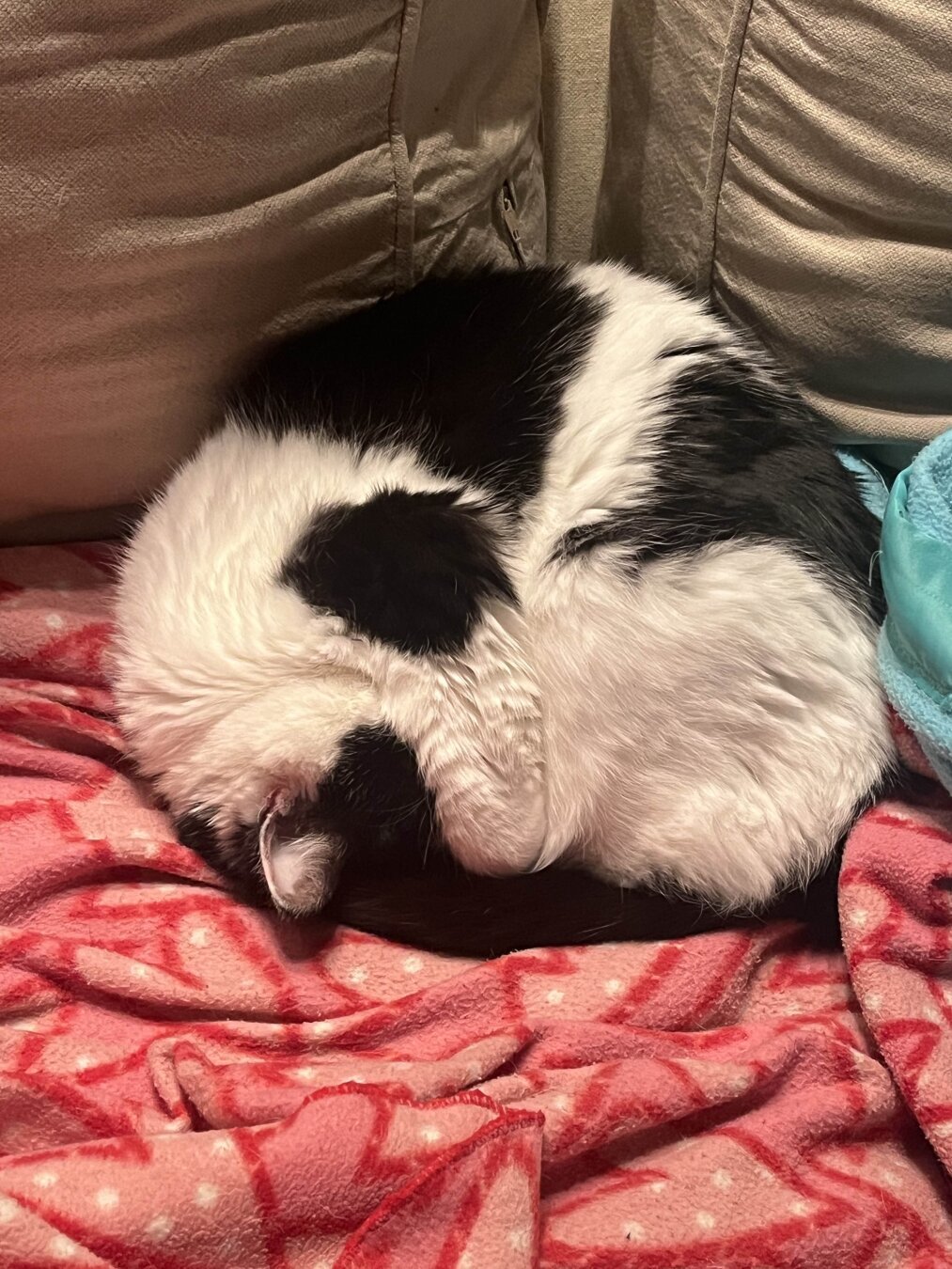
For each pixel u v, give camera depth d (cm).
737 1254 76
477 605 94
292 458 101
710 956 95
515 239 115
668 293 108
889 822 96
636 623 94
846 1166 84
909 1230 79
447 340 104
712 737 97
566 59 124
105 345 91
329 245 95
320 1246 73
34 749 105
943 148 89
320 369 102
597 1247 76
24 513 110
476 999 91
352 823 100
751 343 106
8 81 72
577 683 96
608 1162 83
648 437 99
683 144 104
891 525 97
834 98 91
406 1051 88
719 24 95
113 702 107
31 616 109
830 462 102
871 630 98
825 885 97
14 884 94
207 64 77
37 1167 73
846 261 97
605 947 97
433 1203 73
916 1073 84
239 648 97
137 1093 84
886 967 90
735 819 97
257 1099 80
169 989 90
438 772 98
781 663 95
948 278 96
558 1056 87
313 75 83
